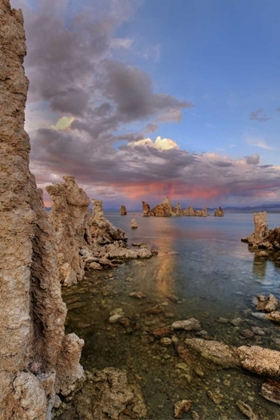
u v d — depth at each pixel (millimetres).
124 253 28969
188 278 20859
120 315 13008
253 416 6641
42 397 4695
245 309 14398
